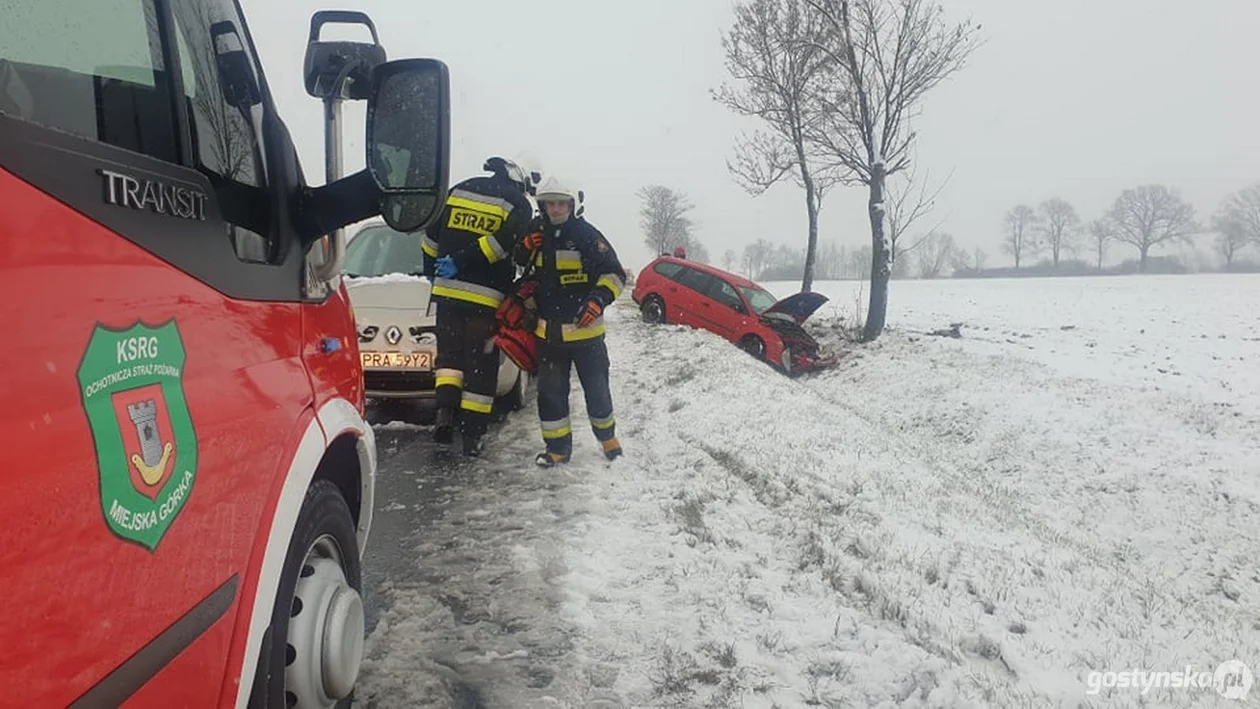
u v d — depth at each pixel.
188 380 1.67
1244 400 14.28
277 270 2.33
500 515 5.18
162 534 1.53
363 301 6.64
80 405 1.31
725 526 5.13
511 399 7.75
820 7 18.33
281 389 2.20
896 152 18.91
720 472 6.08
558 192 5.78
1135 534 10.25
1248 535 9.80
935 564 4.63
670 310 17.69
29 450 1.18
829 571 4.47
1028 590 4.57
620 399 8.90
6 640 1.13
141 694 1.46
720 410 8.18
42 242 1.29
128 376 1.45
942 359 17.47
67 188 1.37
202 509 1.69
